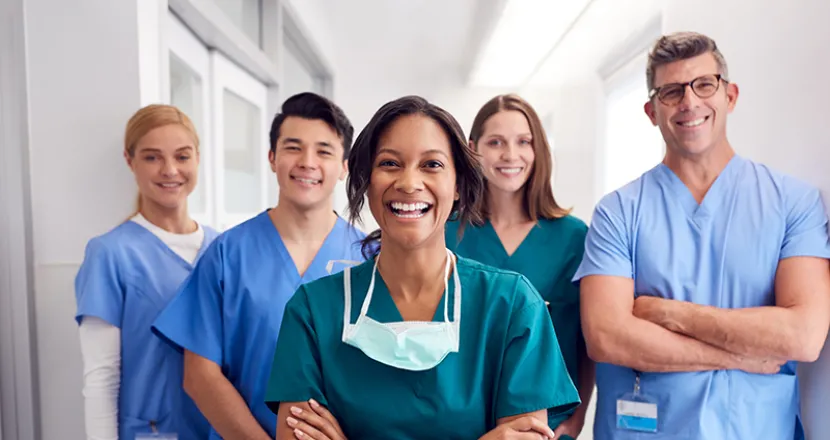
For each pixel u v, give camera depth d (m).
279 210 1.29
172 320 1.17
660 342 1.13
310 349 0.89
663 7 2.06
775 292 1.18
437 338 0.86
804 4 1.29
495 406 0.87
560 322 1.42
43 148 1.38
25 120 1.36
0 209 1.35
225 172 2.50
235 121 2.63
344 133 1.27
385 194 0.83
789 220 1.18
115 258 1.27
